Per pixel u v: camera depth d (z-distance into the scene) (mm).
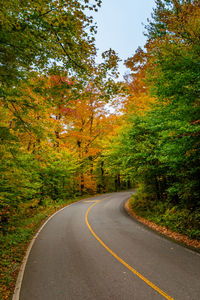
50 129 7199
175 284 4344
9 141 6137
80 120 22906
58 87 5223
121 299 3863
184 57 5973
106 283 4512
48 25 4039
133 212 14344
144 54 7844
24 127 5969
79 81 5465
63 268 5410
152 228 9891
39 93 5422
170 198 11859
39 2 3678
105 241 7805
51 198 20156
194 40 6027
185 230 8219
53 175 17875
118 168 14375
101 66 5059
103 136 25562
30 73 5082
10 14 3893
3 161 7125
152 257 6004
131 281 4562
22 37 4004
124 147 12328
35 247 7285
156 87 7492
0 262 5637
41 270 5316
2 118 6922
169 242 7523
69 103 6191
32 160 8523
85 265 5562
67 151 19734
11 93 5168
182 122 5973
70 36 4320
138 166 11883
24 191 10562
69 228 10141
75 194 25969
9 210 11125
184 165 8266
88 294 4090
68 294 4109
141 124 9750
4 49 3879
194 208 9164
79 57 4855
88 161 25469
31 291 4270
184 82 6199
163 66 6809
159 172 11656
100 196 27375
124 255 6254
